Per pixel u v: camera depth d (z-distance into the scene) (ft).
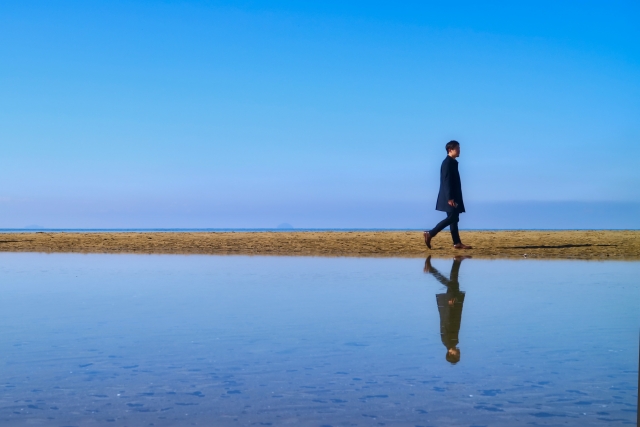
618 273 24.86
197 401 8.29
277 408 8.00
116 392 8.69
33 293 19.53
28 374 9.61
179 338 12.28
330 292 19.31
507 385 8.95
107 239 55.47
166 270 27.43
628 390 8.71
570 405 8.09
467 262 30.63
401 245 43.37
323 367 9.98
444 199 38.01
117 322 14.15
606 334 12.49
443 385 8.97
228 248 43.01
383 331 12.93
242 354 10.91
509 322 13.89
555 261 30.94
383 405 8.11
